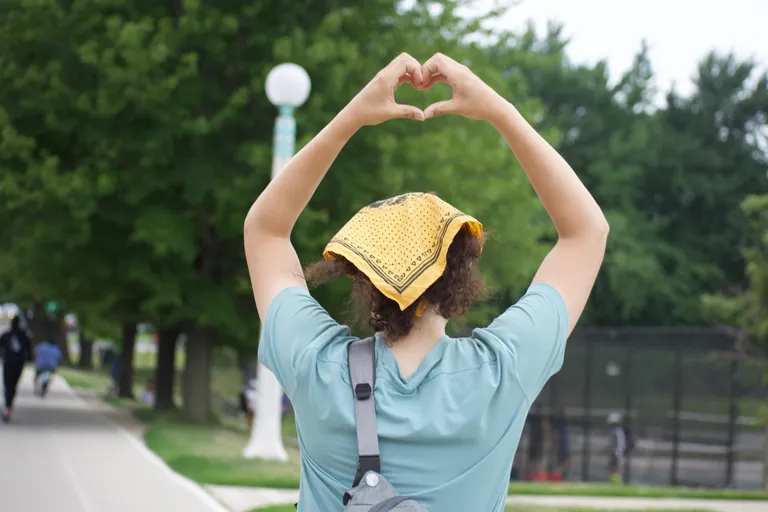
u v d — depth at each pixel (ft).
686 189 174.81
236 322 72.59
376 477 6.16
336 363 6.55
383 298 6.60
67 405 88.48
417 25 73.87
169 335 88.69
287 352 6.73
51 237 66.69
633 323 171.32
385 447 6.27
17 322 67.92
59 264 73.36
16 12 66.08
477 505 6.31
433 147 68.13
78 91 67.77
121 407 93.15
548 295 6.86
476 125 78.33
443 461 6.27
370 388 6.38
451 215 6.58
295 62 65.67
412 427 6.24
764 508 36.19
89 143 67.82
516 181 79.46
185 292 72.84
